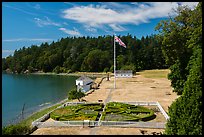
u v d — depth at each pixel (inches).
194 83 507.5
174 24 2174.0
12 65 7185.0
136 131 1268.5
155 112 1720.0
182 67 2162.9
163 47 2242.9
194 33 1409.9
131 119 1469.0
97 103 1985.7
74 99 2336.4
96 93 2709.2
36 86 3969.0
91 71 6505.9
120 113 1628.9
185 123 506.0
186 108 510.3
